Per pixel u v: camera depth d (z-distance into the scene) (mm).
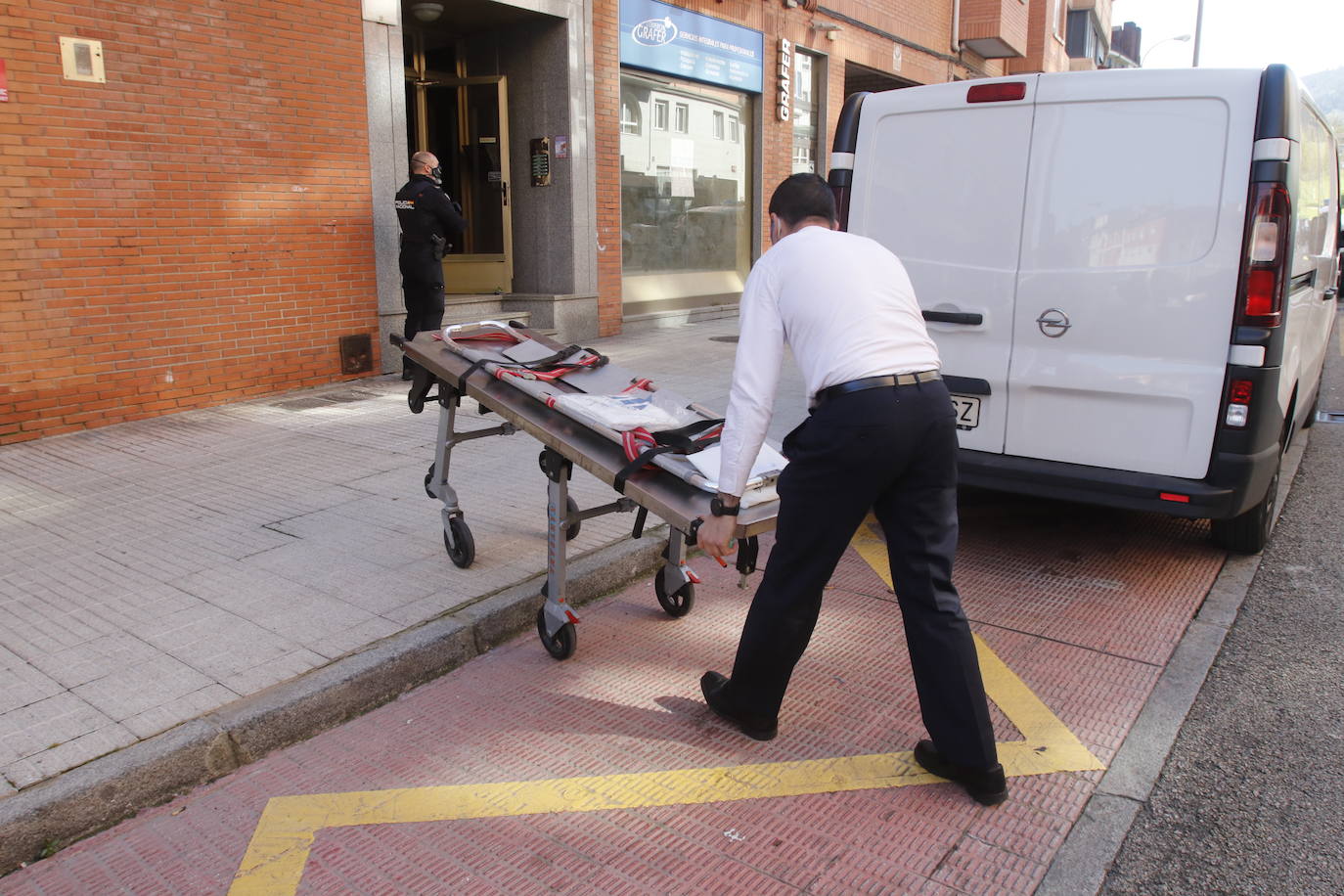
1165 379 4336
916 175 4906
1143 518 5672
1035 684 3693
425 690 3711
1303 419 7211
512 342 4508
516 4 10078
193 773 3082
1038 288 4594
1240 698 3592
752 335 2887
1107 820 2867
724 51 13234
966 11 18797
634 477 3307
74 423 7203
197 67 7562
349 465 6348
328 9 8367
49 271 6934
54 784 2842
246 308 8141
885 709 3531
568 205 11094
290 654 3672
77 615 4043
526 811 2934
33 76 6699
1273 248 4078
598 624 4293
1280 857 2719
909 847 2752
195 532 5078
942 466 2842
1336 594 4523
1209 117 4164
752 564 3207
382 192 9039
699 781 3088
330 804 2984
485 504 5539
